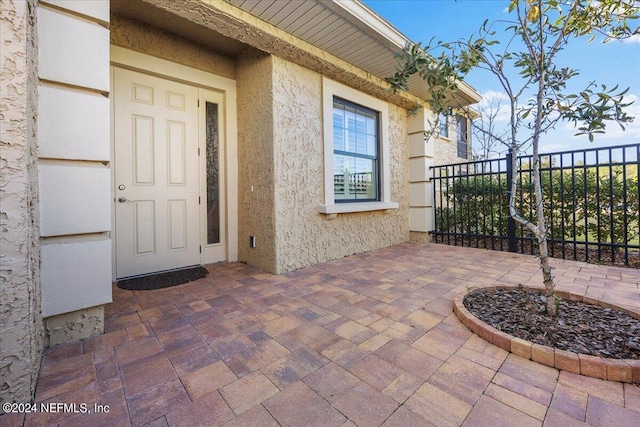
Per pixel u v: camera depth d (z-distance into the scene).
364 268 3.68
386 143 5.12
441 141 7.78
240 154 4.00
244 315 2.30
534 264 3.75
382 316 2.24
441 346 1.79
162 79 3.51
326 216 4.01
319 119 3.97
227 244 4.02
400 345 1.81
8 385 1.28
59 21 1.80
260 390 1.42
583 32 2.07
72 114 1.84
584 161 3.83
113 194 3.17
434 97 2.48
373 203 4.70
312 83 3.87
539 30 1.92
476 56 2.15
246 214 3.91
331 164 4.09
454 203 5.61
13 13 1.32
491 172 4.82
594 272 3.28
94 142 1.93
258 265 3.71
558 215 4.50
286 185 3.56
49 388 1.44
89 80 1.90
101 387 1.44
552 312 2.00
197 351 1.78
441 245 5.29
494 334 1.79
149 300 2.63
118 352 1.77
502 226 4.93
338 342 1.87
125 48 3.15
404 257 4.30
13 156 1.30
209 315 2.30
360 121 4.77
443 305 2.43
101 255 1.98
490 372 1.52
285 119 3.55
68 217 1.84
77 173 1.87
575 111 1.93
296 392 1.40
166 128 3.55
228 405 1.32
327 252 4.08
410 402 1.31
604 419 1.19
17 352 1.30
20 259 1.32
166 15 3.13
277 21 3.00
